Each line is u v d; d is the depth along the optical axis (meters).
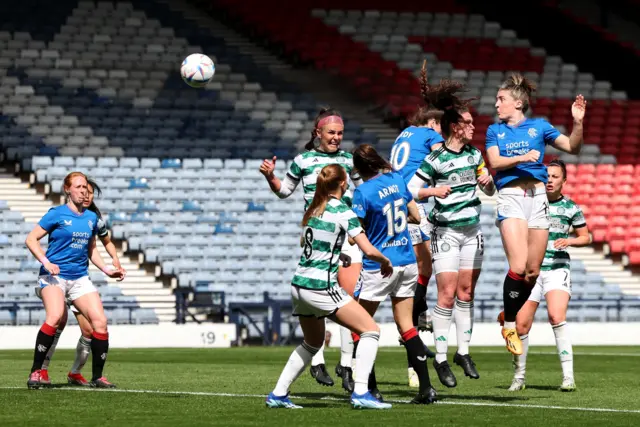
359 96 95.12
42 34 92.25
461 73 98.69
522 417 21.19
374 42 101.00
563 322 29.23
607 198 85.25
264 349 55.94
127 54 92.81
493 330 62.66
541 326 63.81
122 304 64.69
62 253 28.67
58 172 76.94
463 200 26.80
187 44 97.06
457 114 26.72
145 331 60.31
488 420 20.59
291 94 92.94
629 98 105.38
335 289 22.25
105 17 96.00
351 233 22.06
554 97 99.31
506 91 26.42
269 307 63.38
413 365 24.22
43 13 94.38
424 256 29.45
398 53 100.12
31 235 28.38
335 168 22.23
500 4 109.88
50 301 28.45
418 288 29.69
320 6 104.56
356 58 98.69
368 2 106.00
